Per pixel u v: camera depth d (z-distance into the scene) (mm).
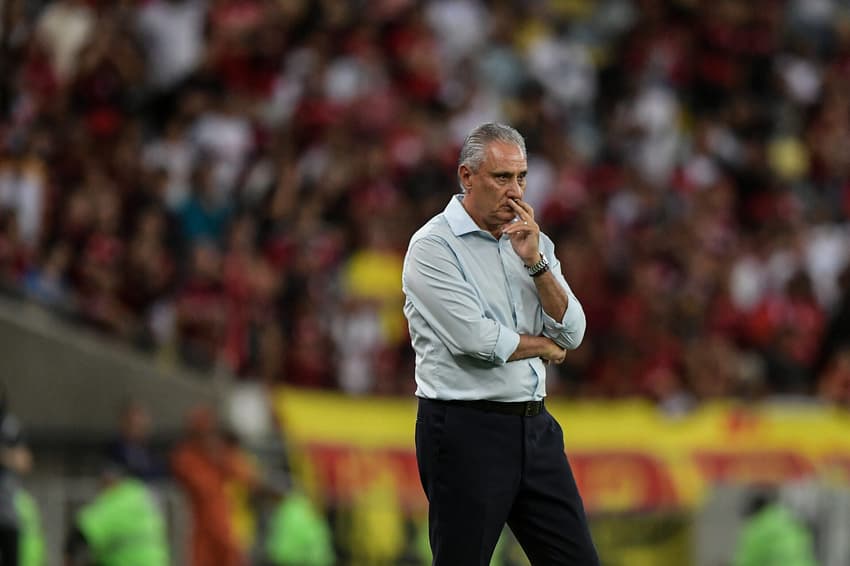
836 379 60281
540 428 20547
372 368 51406
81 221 48812
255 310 49688
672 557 52719
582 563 20500
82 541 40500
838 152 75000
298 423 47969
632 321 57500
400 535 48375
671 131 70000
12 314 45188
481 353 19906
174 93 58500
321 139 58875
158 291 48812
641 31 74500
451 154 61688
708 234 65250
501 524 20281
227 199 53844
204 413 45531
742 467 54906
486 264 20453
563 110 69250
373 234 55312
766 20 77188
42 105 54469
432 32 67625
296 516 44156
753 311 61781
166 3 61312
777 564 50156
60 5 58094
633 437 53531
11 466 35656
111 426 46281
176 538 43375
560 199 61250
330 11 64188
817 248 69625
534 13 72875
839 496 53469
